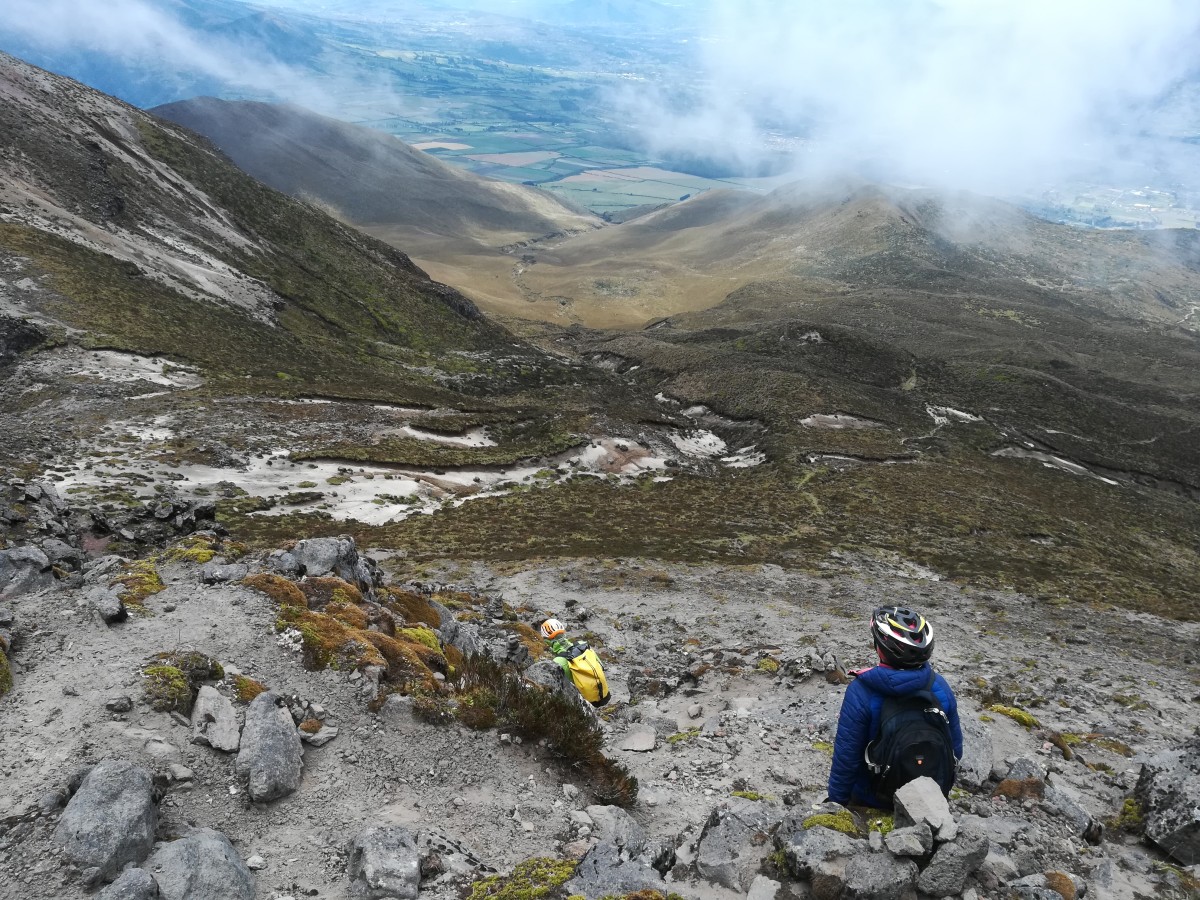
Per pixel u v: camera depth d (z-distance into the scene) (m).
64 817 5.10
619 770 7.74
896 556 51.72
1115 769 10.10
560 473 68.31
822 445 98.19
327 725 7.09
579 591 30.78
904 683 5.30
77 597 8.24
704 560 41.84
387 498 51.75
